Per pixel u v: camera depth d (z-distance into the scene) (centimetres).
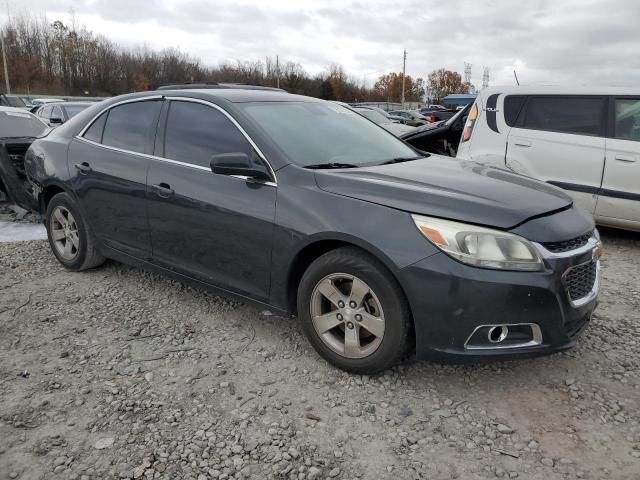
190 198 371
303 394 306
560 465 253
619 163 592
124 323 392
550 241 284
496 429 279
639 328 392
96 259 479
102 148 443
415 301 285
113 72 6706
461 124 793
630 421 285
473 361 285
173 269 399
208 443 266
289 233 322
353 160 371
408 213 292
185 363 338
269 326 389
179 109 401
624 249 606
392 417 287
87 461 253
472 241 278
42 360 340
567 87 636
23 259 531
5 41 6041
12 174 668
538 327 284
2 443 264
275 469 249
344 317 315
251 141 353
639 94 590
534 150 644
